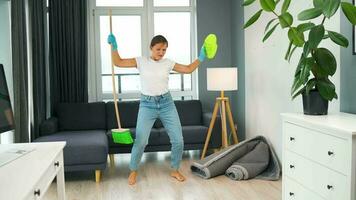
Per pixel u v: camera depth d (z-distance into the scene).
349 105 2.58
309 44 2.09
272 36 3.92
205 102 5.41
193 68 3.64
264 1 2.33
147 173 3.96
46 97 4.86
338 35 2.18
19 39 3.90
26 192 1.25
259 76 4.34
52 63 4.95
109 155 4.34
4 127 1.88
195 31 5.45
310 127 2.12
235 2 5.15
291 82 3.52
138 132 3.58
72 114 4.81
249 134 4.75
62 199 2.10
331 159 1.92
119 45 5.36
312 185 2.12
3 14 4.07
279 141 3.83
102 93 5.36
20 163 1.66
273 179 3.59
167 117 3.60
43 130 4.27
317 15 2.13
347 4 2.02
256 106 4.47
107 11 5.27
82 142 3.70
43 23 4.75
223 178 3.71
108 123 4.89
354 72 2.51
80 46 5.01
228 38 5.43
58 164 1.94
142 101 3.58
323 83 2.30
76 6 4.96
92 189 3.45
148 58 3.61
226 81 4.20
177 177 3.68
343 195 1.82
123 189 3.43
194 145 4.46
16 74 3.88
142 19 5.37
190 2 5.47
